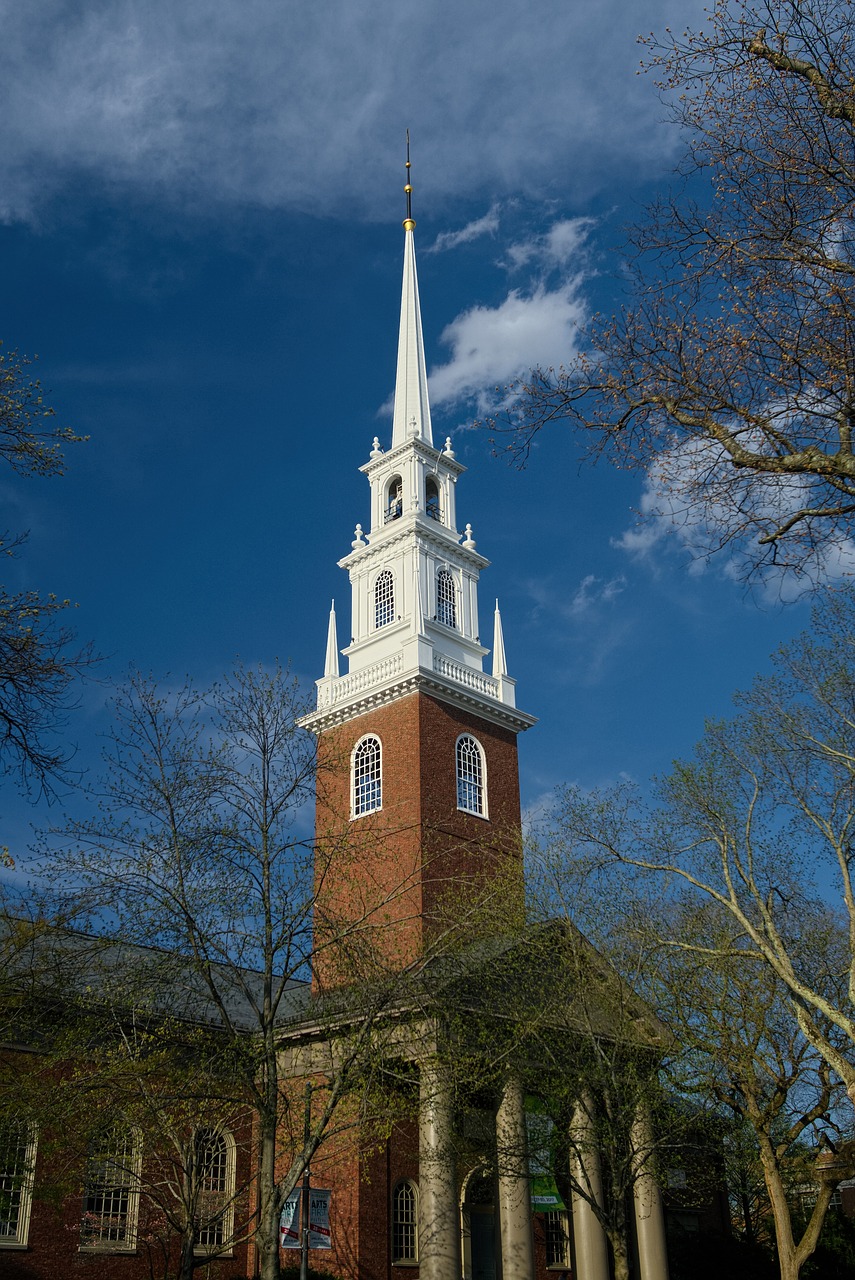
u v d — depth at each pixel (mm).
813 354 13461
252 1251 34219
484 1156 31547
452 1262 29719
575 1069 30484
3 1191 25844
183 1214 25469
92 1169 25359
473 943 29297
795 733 31625
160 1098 21812
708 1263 41219
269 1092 21672
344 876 24938
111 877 21766
